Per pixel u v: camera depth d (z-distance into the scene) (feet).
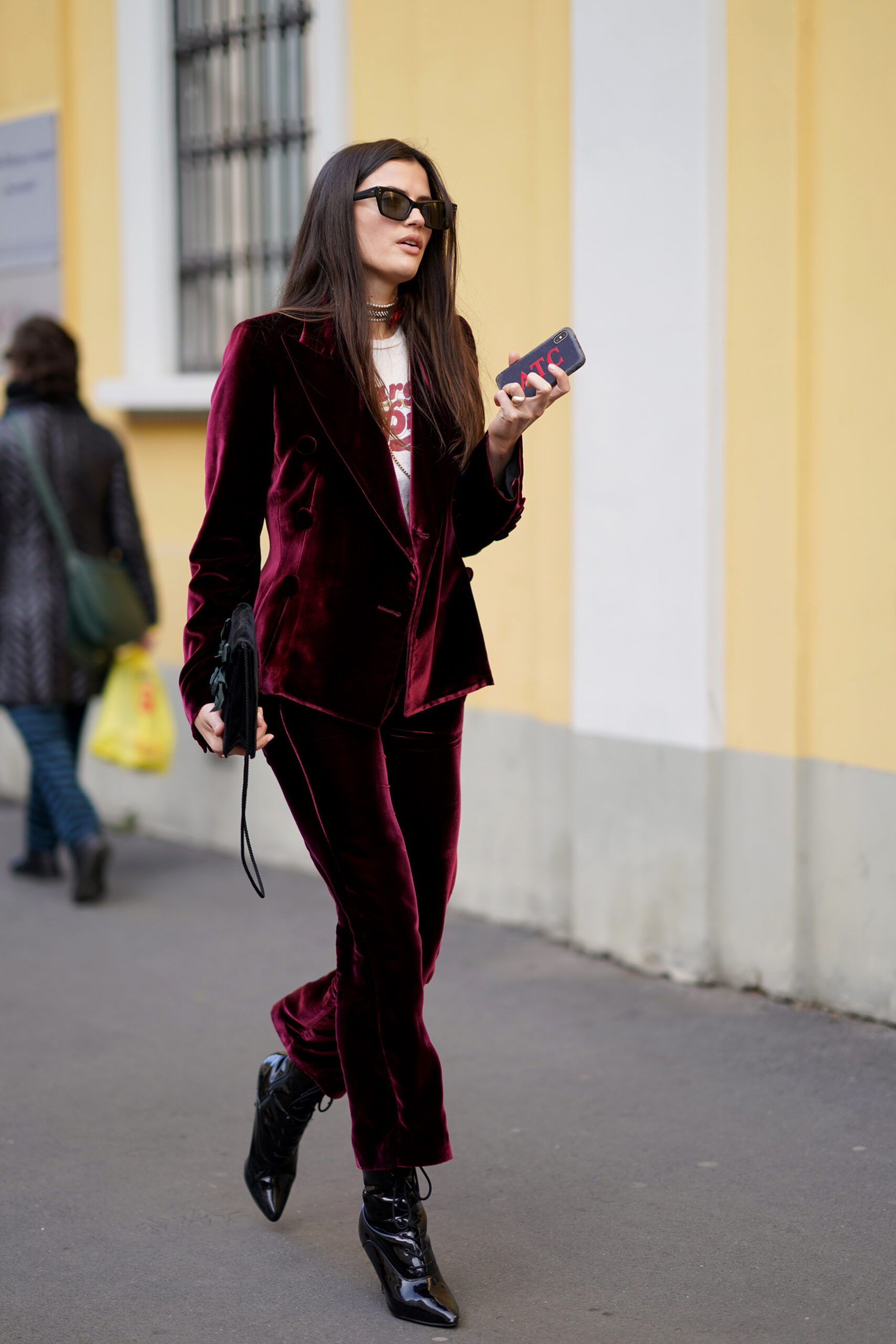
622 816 16.98
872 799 14.84
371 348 9.57
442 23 18.75
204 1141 12.79
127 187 24.27
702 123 15.46
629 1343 9.47
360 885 9.55
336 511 9.48
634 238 16.22
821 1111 13.01
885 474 14.52
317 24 20.61
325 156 20.67
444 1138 9.79
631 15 16.06
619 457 16.63
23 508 20.08
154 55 23.65
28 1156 12.53
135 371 24.41
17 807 26.81
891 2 14.12
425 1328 9.75
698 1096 13.44
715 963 16.31
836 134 14.69
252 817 22.62
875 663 14.73
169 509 23.68
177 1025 15.62
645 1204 11.42
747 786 15.89
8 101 26.25
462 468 9.89
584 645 17.22
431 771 9.96
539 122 17.52
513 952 17.83
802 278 15.07
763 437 15.47
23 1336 9.73
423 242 9.61
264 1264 10.68
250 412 9.45
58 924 19.39
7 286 26.55
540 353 9.79
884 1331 9.55
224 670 9.18
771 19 15.01
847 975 15.24
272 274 22.65
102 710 20.77
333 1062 10.28
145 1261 10.75
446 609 9.98
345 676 9.46
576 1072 14.06
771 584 15.51
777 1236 10.85
